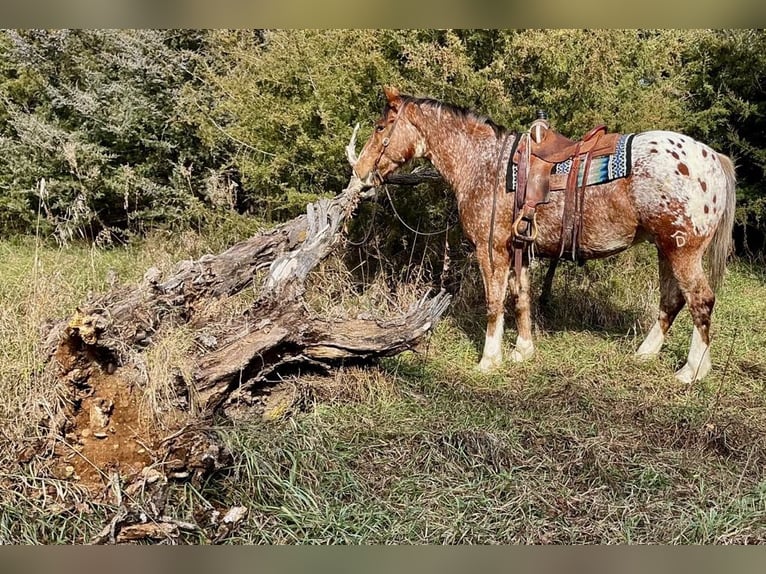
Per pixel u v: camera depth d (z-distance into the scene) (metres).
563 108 5.61
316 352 3.95
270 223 6.42
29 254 6.75
